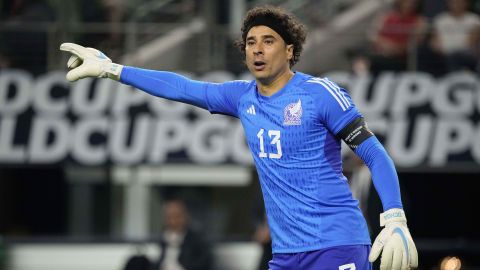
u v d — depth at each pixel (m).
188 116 39.78
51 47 41.09
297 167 17.44
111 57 41.53
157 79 19.19
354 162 30.45
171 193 43.28
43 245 41.59
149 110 39.94
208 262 37.03
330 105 17.19
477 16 40.84
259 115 17.78
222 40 41.09
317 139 17.36
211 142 39.78
